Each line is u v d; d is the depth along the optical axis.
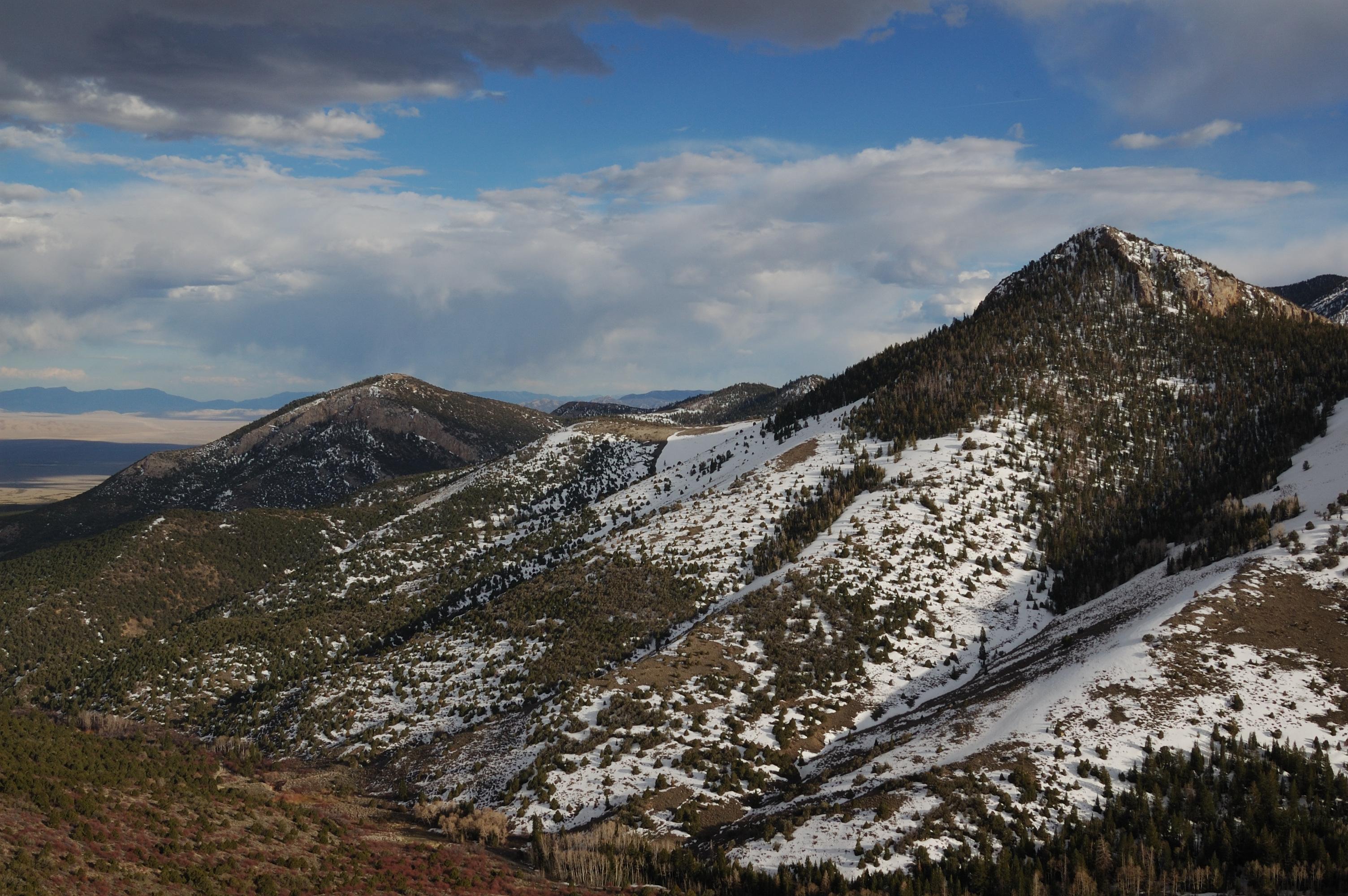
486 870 75.06
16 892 50.22
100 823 65.31
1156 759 78.38
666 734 103.75
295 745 130.50
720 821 87.31
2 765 70.38
